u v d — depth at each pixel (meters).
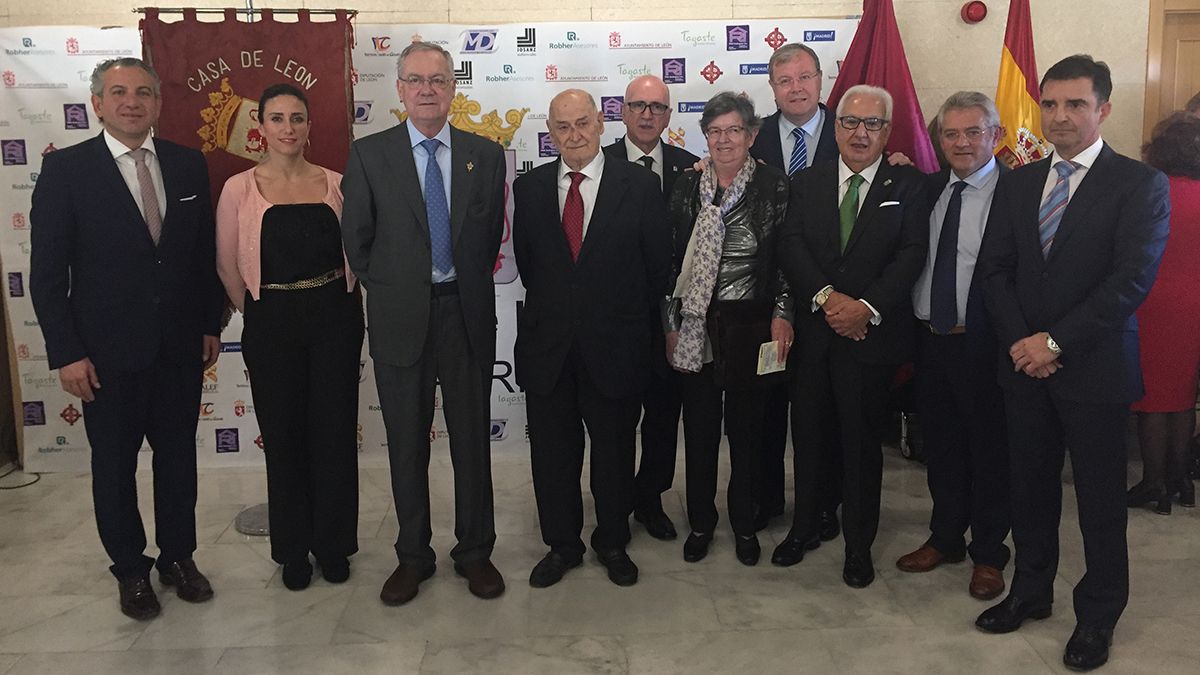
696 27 4.12
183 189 2.82
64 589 3.03
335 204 2.93
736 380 2.87
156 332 2.76
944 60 4.29
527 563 3.17
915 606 2.81
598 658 2.53
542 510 3.02
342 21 3.76
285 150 2.87
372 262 2.77
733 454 3.10
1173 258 3.39
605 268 2.83
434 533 3.45
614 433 2.95
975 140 2.73
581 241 2.86
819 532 3.22
